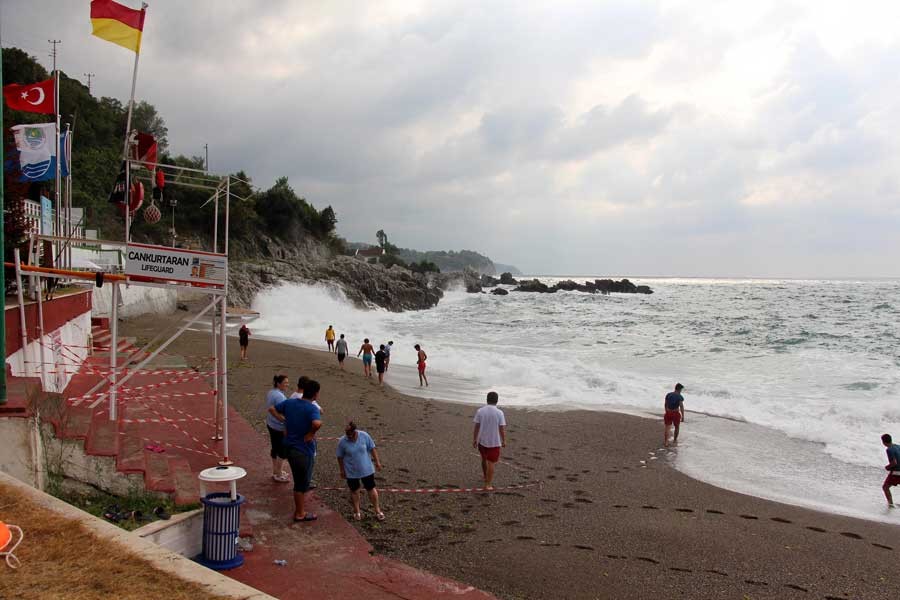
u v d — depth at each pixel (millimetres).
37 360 10484
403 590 6645
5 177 12062
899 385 22438
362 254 140875
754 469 12805
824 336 41781
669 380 23531
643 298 104688
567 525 9219
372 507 9406
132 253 9102
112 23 10039
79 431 7500
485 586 7070
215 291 9445
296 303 61844
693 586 7395
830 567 8109
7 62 46094
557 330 48375
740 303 87375
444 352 30906
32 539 4539
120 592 3900
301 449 8359
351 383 21172
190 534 7027
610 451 13914
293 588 6488
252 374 20969
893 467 10797
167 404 14508
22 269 9047
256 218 85500
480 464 12203
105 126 64125
